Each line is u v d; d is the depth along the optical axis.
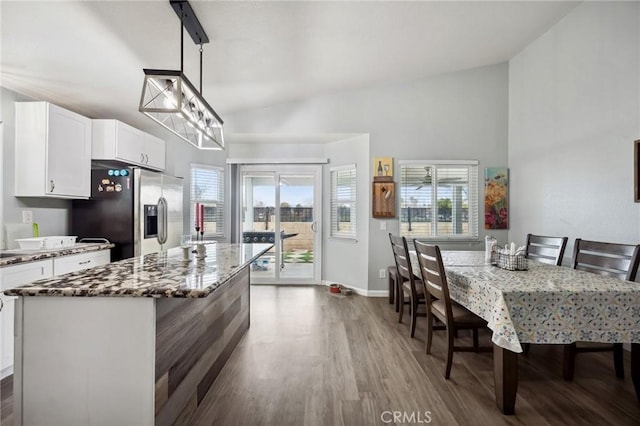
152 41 2.51
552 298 1.79
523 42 4.07
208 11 2.27
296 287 5.07
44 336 1.40
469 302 2.16
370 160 4.61
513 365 1.86
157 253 2.57
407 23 3.05
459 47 3.84
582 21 3.31
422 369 2.41
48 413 1.41
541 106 3.96
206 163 5.09
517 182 4.44
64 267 2.74
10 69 2.62
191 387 1.86
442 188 4.64
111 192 3.40
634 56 2.80
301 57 3.28
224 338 2.48
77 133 3.21
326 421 1.81
